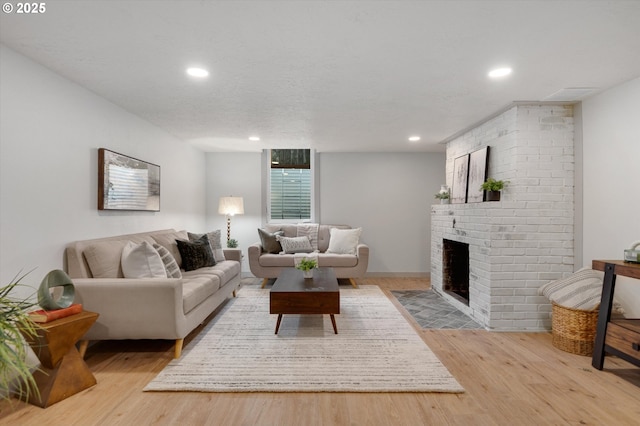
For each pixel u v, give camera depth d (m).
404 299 4.38
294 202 6.07
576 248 3.18
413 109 3.38
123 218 3.36
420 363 2.48
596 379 2.29
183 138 4.76
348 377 2.27
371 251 5.93
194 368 2.39
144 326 2.49
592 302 2.66
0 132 2.05
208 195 5.90
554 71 2.45
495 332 3.21
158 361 2.53
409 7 1.66
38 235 2.32
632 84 2.61
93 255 2.62
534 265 3.22
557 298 2.82
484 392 2.12
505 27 1.85
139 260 2.71
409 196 5.93
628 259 2.41
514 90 2.84
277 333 3.09
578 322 2.69
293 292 2.97
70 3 1.62
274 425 1.78
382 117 3.68
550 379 2.29
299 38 1.97
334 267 4.95
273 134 4.53
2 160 2.06
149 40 2.00
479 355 2.67
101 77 2.56
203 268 3.84
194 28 1.86
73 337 2.05
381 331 3.16
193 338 2.98
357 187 5.93
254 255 4.95
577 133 3.16
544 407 1.95
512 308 3.23
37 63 2.30
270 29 1.87
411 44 2.04
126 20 1.78
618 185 2.74
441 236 4.52
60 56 2.21
